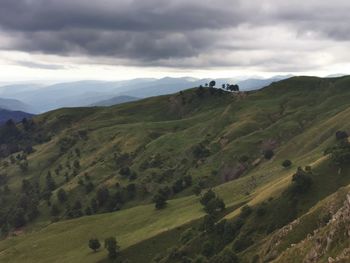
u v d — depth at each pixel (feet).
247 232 405.80
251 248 365.61
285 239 322.34
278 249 317.83
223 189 621.31
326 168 437.58
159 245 486.79
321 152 615.98
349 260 208.03
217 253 412.98
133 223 601.62
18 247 610.24
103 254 507.71
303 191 416.05
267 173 612.70
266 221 406.62
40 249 586.45
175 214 574.15
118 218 638.53
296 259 263.29
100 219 655.76
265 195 456.04
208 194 547.08
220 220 462.60
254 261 337.93
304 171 441.68
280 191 436.35
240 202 501.15
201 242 442.50
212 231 444.96
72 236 606.55
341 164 429.38
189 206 588.50
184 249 443.32
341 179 414.82
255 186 576.61
